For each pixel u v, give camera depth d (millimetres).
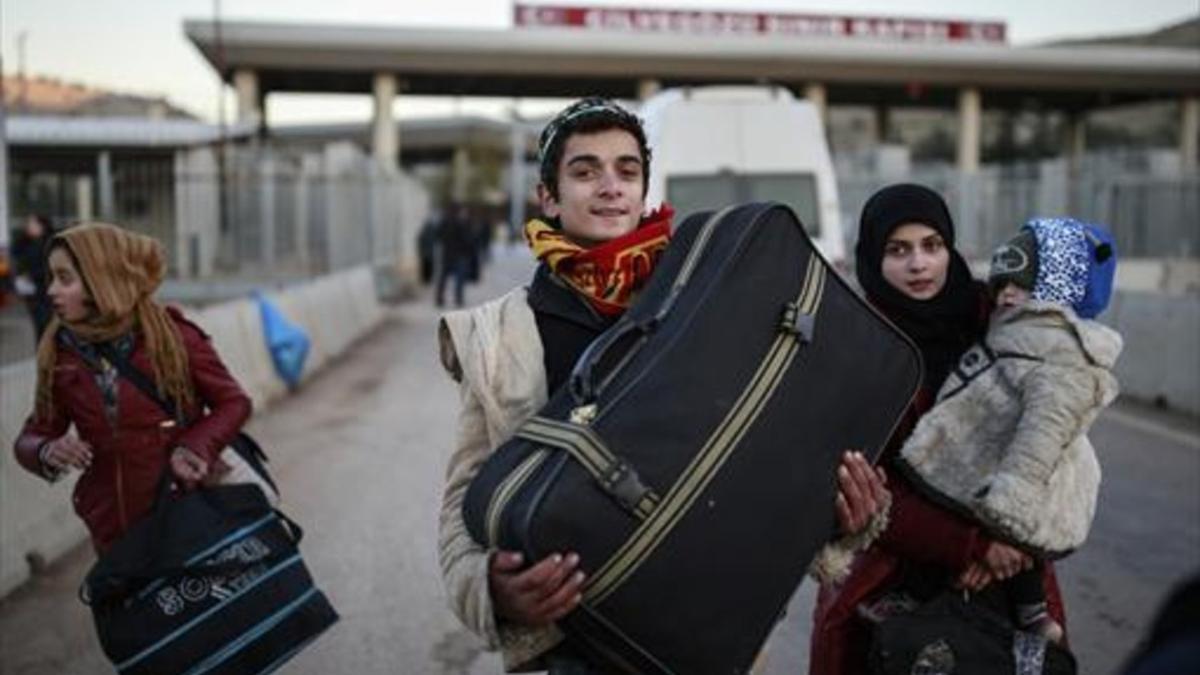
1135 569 5766
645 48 42500
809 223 12492
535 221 2471
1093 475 2764
